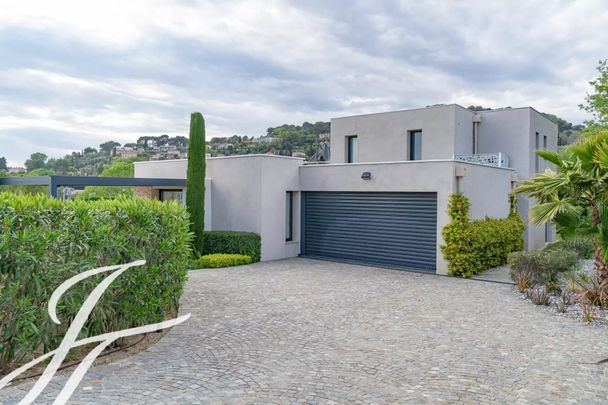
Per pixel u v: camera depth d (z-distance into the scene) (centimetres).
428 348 594
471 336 649
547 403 424
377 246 1373
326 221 1499
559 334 657
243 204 1469
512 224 1431
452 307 834
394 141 1859
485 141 1847
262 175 1413
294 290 980
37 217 468
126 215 580
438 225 1222
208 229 1557
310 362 537
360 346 602
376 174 1347
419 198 1278
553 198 822
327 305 844
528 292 909
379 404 421
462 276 1163
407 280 1116
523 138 1761
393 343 616
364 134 1947
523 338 638
